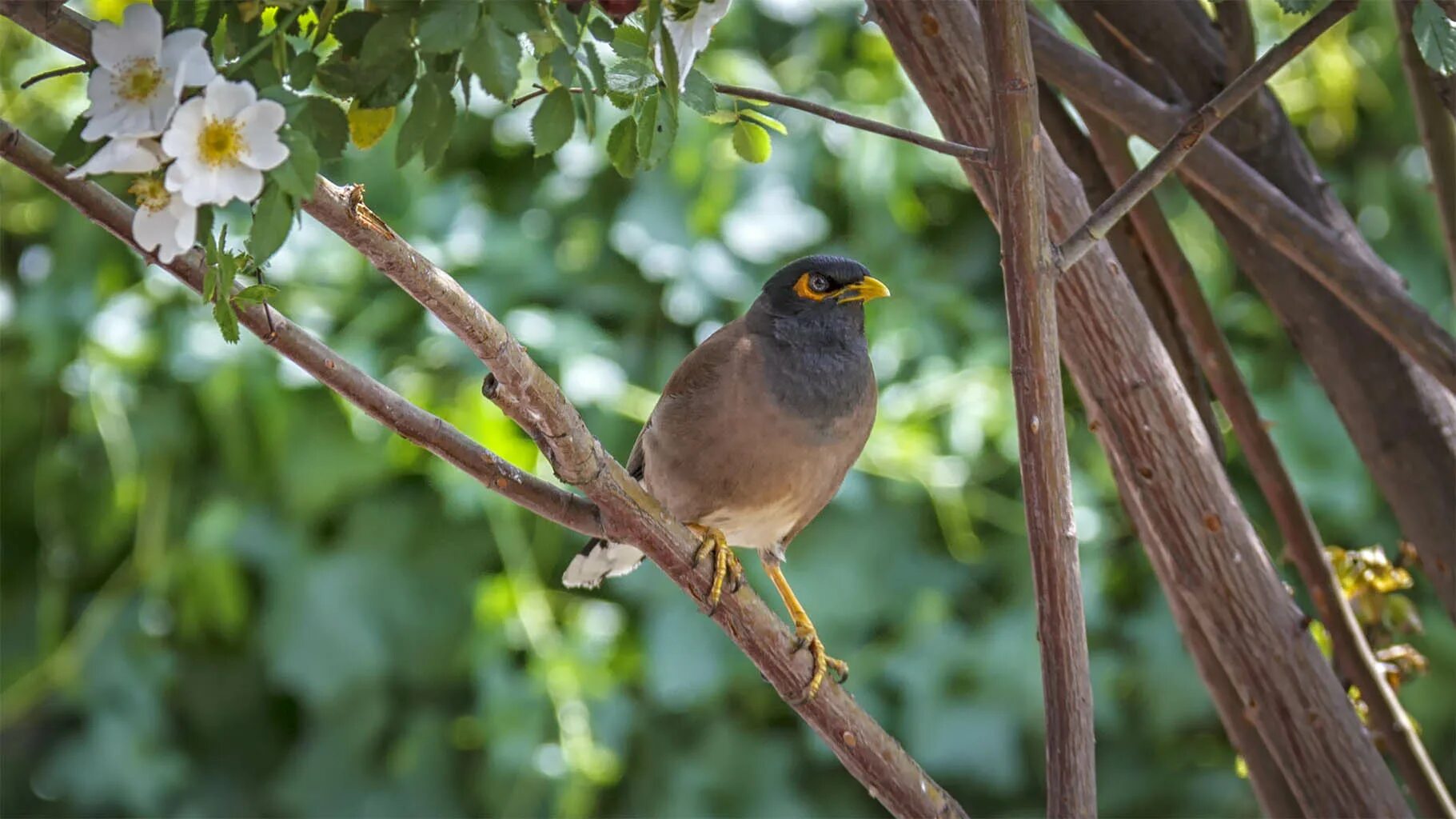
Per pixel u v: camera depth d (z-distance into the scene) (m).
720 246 10.27
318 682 10.00
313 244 10.05
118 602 10.24
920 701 9.97
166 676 10.23
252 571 10.25
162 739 10.36
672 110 3.55
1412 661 6.15
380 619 10.06
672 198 10.24
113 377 9.88
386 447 9.92
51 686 10.18
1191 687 10.03
